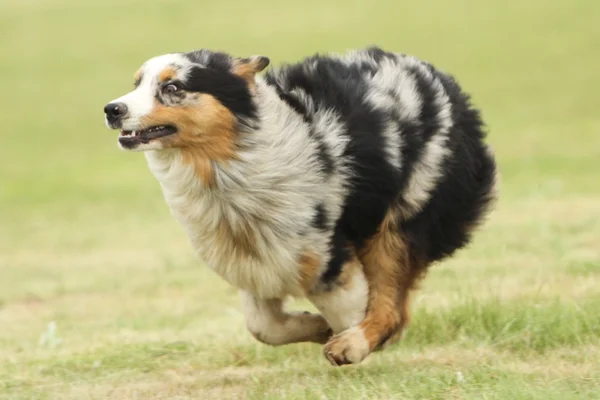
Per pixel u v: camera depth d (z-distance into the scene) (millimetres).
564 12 53875
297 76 10812
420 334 12125
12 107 46625
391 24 54062
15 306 17578
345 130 10430
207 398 10383
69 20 59438
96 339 13992
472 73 46188
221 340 12992
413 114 10914
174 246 22594
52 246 23672
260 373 11234
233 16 57344
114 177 34188
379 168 10555
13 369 12430
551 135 34906
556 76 44812
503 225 20734
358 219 10617
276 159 10062
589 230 19578
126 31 56719
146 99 9945
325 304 10617
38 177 35000
